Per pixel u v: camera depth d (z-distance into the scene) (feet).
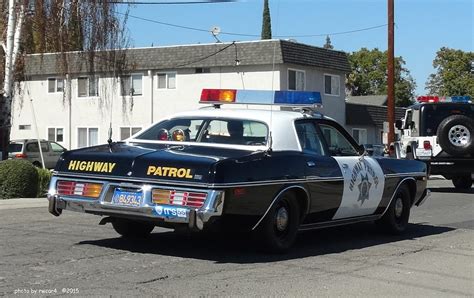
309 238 30.37
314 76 112.37
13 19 64.59
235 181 21.98
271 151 23.99
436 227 35.83
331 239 30.30
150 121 117.19
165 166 22.25
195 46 111.86
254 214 23.08
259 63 105.19
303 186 24.94
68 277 20.33
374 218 30.58
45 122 128.26
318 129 27.25
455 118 56.70
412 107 61.82
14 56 64.95
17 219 34.37
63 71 77.71
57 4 68.33
